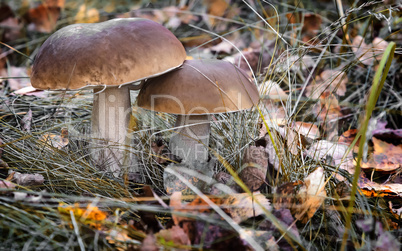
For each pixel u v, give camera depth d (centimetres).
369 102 70
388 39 99
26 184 78
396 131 88
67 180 79
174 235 72
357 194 77
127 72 76
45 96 93
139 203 76
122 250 72
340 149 87
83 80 76
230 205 74
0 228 72
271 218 72
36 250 71
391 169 84
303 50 93
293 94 98
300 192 76
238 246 72
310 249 74
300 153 82
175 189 79
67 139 86
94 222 73
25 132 83
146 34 77
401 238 74
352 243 74
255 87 82
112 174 81
